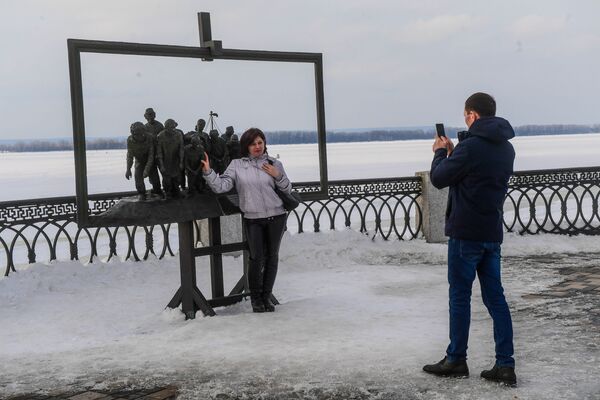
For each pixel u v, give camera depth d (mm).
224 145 6695
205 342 5312
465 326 4184
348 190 10211
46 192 29625
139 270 8508
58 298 7363
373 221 16859
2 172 55281
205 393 4137
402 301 6723
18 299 7293
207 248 6438
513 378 4035
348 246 9641
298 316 6117
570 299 6516
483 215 4004
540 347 4863
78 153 5855
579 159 48875
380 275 8258
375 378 4273
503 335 4086
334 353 4852
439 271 8500
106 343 5598
